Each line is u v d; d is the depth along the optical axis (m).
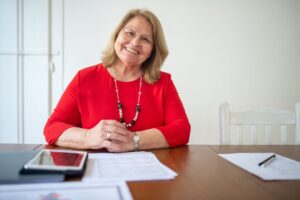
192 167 0.67
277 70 2.28
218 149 0.93
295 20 2.27
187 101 2.24
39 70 2.12
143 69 1.17
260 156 0.80
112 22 2.17
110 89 1.10
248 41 2.26
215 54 2.24
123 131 0.83
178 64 2.22
